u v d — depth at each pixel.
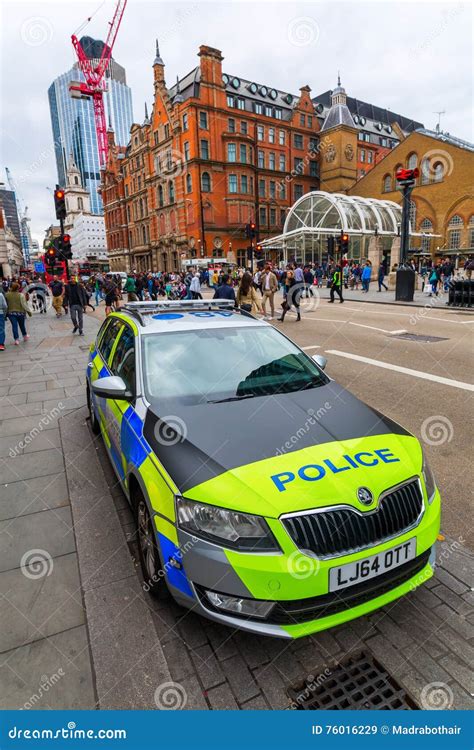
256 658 2.31
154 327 3.71
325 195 36.47
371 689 2.15
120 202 66.44
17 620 2.60
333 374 7.64
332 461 2.40
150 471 2.51
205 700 2.11
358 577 2.17
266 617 2.11
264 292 14.85
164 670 2.25
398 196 46.59
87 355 10.26
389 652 2.32
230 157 47.78
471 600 2.63
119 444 3.24
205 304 4.55
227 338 3.70
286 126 53.50
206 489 2.22
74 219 100.62
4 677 2.24
